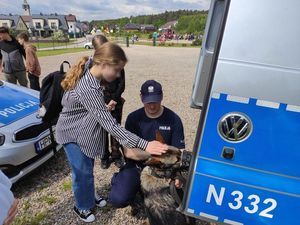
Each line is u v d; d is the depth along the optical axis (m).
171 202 2.14
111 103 3.07
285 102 1.54
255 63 1.55
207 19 1.72
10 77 6.07
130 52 23.64
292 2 1.49
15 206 1.12
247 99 1.58
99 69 1.98
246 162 1.66
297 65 1.51
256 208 1.72
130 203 2.55
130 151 2.44
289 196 1.65
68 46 37.78
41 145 3.10
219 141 1.67
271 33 1.52
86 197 2.57
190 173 1.79
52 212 2.81
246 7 1.54
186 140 4.52
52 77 2.45
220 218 1.81
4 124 2.88
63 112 2.23
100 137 2.27
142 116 2.46
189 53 23.34
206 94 1.65
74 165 2.36
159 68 13.04
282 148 1.59
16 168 2.87
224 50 1.59
